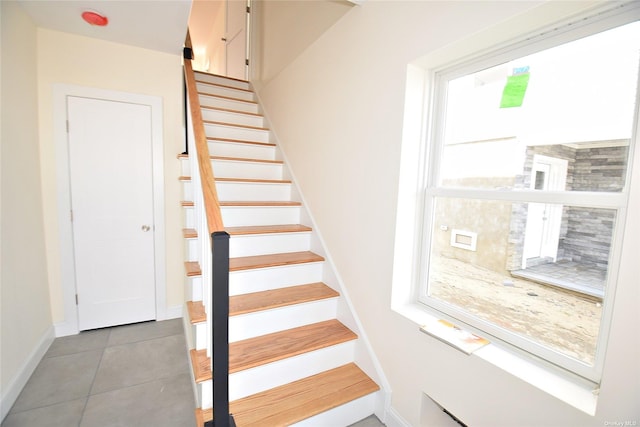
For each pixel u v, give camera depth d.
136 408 1.81
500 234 1.37
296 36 2.90
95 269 2.66
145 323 2.87
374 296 1.85
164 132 2.84
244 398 1.65
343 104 2.11
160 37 2.48
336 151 2.20
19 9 2.03
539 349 1.23
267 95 3.55
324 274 2.32
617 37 1.02
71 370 2.14
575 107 1.12
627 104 1.00
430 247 1.70
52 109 2.42
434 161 1.66
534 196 1.22
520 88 1.29
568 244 1.15
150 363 2.25
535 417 1.11
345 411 1.70
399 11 1.62
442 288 1.66
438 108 1.63
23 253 2.03
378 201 1.79
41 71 2.37
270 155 3.26
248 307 1.86
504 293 1.37
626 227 0.89
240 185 2.72
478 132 1.46
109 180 2.66
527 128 1.27
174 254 2.96
